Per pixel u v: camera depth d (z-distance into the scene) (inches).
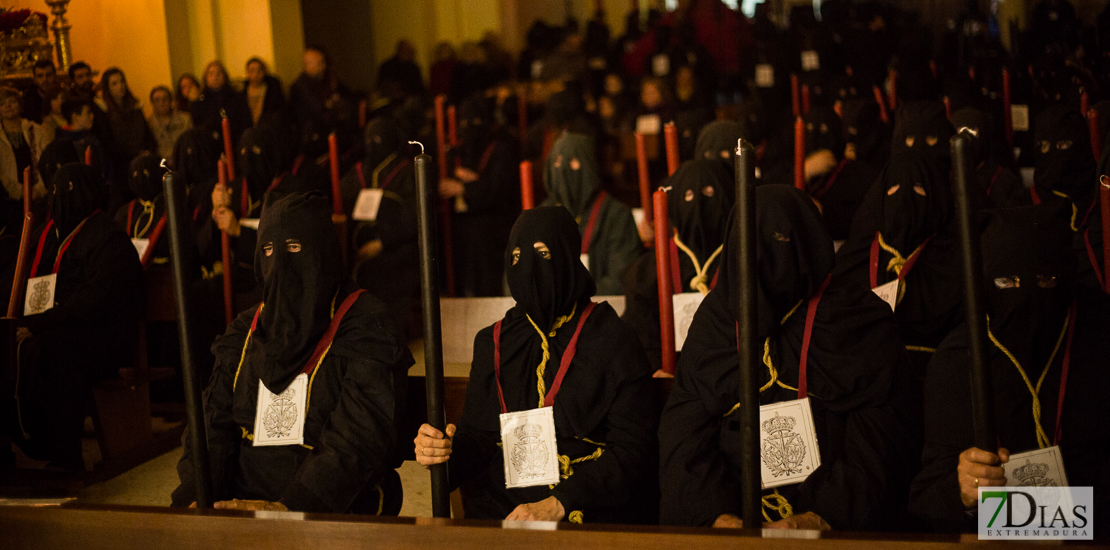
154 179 207.2
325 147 292.4
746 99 409.7
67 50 209.0
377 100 402.9
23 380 159.8
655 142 333.1
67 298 168.1
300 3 406.6
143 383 174.1
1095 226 143.1
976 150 183.8
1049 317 87.2
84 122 215.5
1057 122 173.6
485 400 100.9
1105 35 287.6
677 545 52.3
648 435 97.2
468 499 113.3
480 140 311.6
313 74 371.6
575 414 95.9
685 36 517.3
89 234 168.6
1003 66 305.4
